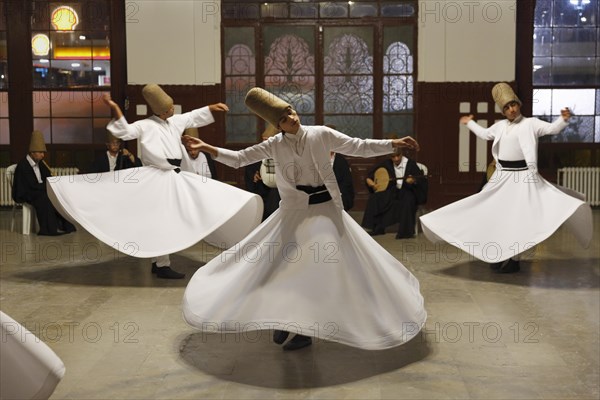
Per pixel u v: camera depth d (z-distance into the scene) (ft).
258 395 11.93
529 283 19.98
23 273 21.63
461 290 19.22
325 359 13.65
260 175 23.89
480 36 34.53
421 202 28.76
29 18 35.70
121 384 12.46
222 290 13.28
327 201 13.55
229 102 35.37
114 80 35.53
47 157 36.63
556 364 13.37
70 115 36.14
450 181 35.09
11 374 9.52
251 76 35.24
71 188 19.79
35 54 35.88
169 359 13.74
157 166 20.17
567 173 35.76
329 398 11.79
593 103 35.86
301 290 12.69
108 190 19.92
